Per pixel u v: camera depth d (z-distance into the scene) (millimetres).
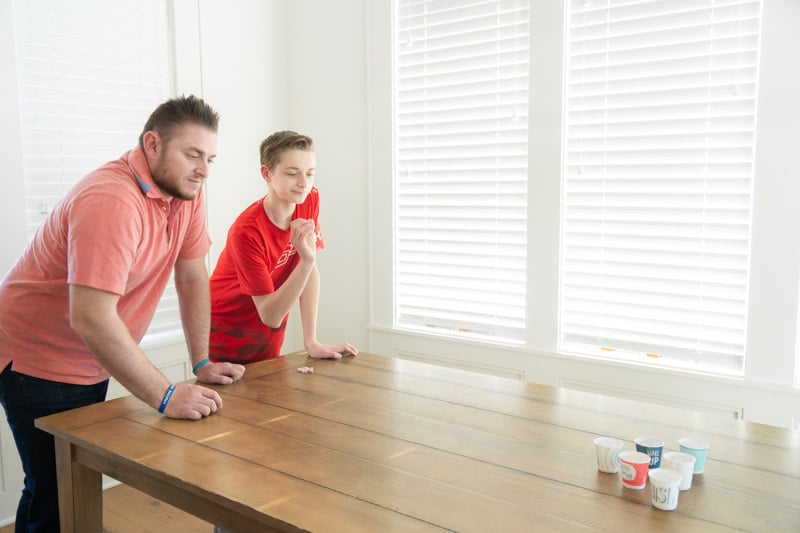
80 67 2873
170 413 1710
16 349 1832
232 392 1933
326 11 3572
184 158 1748
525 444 1511
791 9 2330
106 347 1635
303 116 3742
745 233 2529
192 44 3275
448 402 1827
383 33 3354
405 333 3438
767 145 2410
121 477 1527
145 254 1824
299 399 1860
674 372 2670
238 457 1448
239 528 1287
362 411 1753
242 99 3543
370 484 1303
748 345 2518
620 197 2785
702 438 1547
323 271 3758
